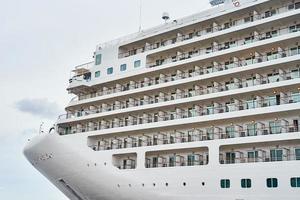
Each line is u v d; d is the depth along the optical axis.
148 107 29.53
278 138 23.67
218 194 24.44
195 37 30.27
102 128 31.59
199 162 26.89
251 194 23.42
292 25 27.20
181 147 26.86
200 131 27.56
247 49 27.11
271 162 23.25
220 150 26.42
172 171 26.33
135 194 26.86
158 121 29.11
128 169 28.22
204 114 28.09
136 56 32.75
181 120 27.62
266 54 27.38
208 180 25.00
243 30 28.19
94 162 27.44
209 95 27.33
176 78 30.16
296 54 26.06
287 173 22.62
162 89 30.14
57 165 27.92
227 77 27.78
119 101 32.31
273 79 26.52
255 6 28.59
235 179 24.14
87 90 35.38
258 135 24.78
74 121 32.97
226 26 30.38
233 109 27.05
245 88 26.05
